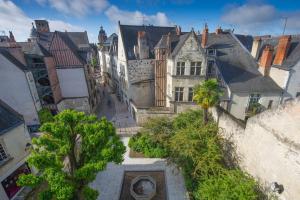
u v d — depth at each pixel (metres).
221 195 11.94
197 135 17.11
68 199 10.50
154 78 30.39
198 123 19.22
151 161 20.17
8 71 22.75
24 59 24.22
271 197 12.04
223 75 25.23
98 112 33.69
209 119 20.58
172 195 15.77
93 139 11.39
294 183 10.55
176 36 27.61
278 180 11.70
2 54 21.94
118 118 30.80
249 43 35.41
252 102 24.08
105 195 15.85
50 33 37.25
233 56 27.62
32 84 24.81
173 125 20.89
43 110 25.83
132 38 30.03
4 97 23.75
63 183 9.94
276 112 11.45
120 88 36.84
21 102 24.53
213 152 15.63
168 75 26.36
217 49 28.61
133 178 17.89
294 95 23.42
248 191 11.93
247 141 14.67
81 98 30.48
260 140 13.15
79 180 11.80
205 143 16.62
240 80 24.45
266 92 23.22
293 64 21.52
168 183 17.06
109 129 12.98
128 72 28.58
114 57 38.06
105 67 51.94
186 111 22.98
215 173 14.38
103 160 11.29
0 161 13.89
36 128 26.02
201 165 14.80
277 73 23.50
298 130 10.12
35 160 10.12
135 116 29.02
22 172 16.42
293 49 22.97
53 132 11.73
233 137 16.70
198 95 18.11
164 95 28.69
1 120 14.18
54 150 11.87
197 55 23.22
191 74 24.36
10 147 14.46
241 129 15.44
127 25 30.81
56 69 28.16
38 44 25.52
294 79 22.38
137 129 27.00
